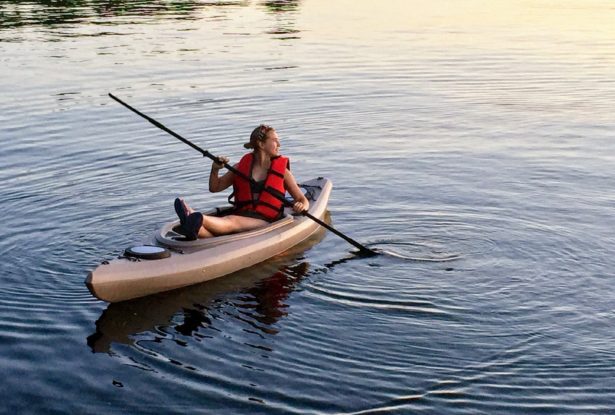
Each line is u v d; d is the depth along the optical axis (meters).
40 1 24.22
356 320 5.43
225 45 16.39
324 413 4.34
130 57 15.05
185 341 5.20
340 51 15.73
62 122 10.70
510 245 6.66
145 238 6.53
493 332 5.23
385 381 4.64
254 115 11.05
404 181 8.43
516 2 23.59
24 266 6.30
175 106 11.49
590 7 22.08
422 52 15.59
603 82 12.95
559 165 8.90
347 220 7.38
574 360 4.86
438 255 6.52
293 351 5.02
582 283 5.91
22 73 13.65
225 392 4.57
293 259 6.55
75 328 5.38
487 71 13.88
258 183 6.76
